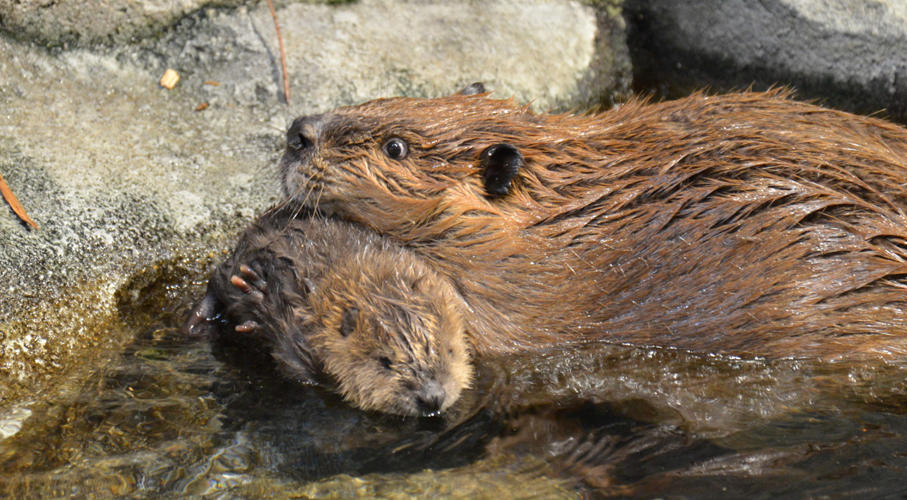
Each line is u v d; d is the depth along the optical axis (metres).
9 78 10.19
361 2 11.92
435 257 8.01
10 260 8.05
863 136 8.34
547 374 7.53
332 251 7.81
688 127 8.32
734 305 7.55
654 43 12.48
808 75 11.64
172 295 8.73
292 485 6.29
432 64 11.41
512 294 7.81
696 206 7.72
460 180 8.00
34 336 7.68
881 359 7.46
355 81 11.01
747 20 11.76
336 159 8.08
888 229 7.55
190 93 10.75
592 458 6.52
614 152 8.20
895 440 6.60
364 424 6.96
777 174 7.80
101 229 8.70
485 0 12.33
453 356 7.12
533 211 7.99
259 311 7.90
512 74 11.60
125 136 9.97
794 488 6.11
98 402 7.17
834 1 11.46
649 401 7.18
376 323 7.13
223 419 6.99
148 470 6.42
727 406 7.08
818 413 6.96
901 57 11.21
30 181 8.97
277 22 11.41
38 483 6.28
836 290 7.45
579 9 12.56
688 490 6.14
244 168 9.88
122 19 10.80
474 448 6.66
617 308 7.74
